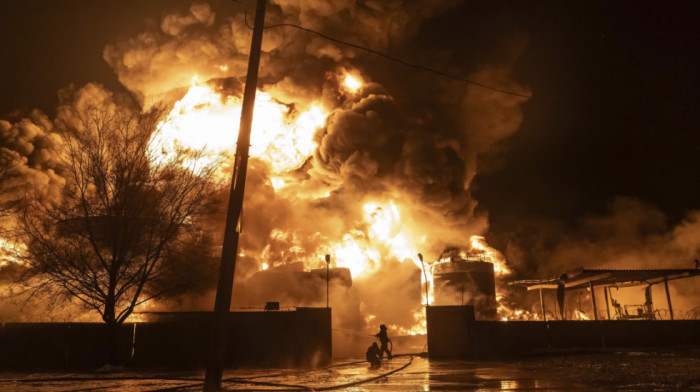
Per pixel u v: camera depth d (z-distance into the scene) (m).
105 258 20.52
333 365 20.23
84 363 18.58
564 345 23.98
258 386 12.34
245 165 11.95
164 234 20.11
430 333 22.48
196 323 19.12
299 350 19.08
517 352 22.95
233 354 18.78
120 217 19.83
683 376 12.32
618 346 24.70
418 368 17.48
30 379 14.39
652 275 28.89
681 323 25.53
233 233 11.48
